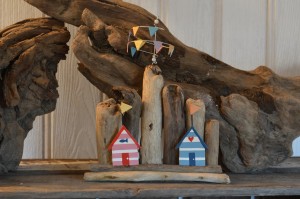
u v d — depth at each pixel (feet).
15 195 2.59
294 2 4.11
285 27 4.11
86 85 3.89
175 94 3.08
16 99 3.00
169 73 3.33
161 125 3.06
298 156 3.96
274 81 3.39
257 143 3.28
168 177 2.89
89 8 3.29
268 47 4.09
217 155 3.05
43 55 3.19
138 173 2.87
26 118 3.24
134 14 3.32
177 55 3.30
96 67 3.22
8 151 3.13
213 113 3.24
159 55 3.27
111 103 3.03
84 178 2.92
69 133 3.88
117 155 2.91
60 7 3.30
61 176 3.15
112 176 2.87
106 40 3.24
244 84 3.36
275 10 4.09
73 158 3.88
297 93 3.42
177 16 3.99
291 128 3.31
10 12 3.76
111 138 2.94
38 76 3.17
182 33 4.00
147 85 3.06
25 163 3.45
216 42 4.04
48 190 2.63
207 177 2.90
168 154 3.03
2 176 3.13
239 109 3.19
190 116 3.05
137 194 2.67
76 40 3.15
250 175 3.32
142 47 3.23
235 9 4.05
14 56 3.06
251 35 4.08
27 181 2.94
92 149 3.92
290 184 2.94
